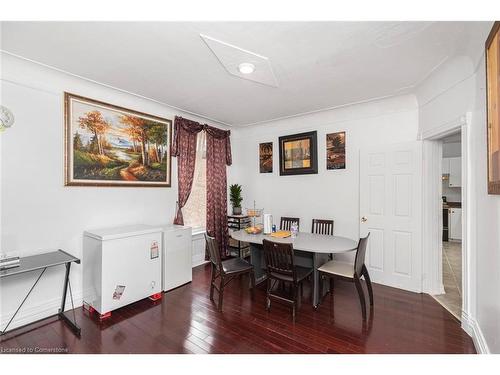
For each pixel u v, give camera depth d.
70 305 2.69
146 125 3.42
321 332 2.26
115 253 2.57
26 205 2.41
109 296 2.52
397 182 3.25
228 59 2.29
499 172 1.52
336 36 1.93
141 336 2.20
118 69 2.49
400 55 2.20
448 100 2.48
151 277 2.90
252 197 4.92
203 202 4.41
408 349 2.01
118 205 3.14
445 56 2.20
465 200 2.21
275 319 2.49
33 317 2.43
